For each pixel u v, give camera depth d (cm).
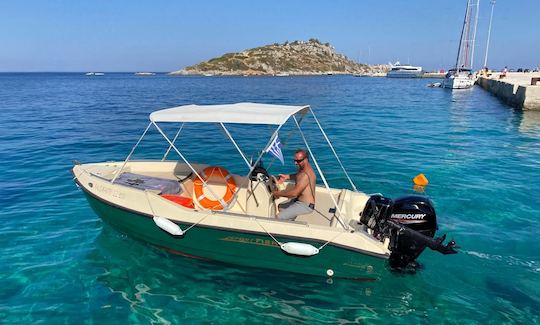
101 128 1806
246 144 1462
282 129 1839
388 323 472
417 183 957
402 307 498
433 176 1021
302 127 1900
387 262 544
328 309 498
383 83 8056
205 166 725
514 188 916
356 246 495
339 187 944
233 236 537
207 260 583
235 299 516
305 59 18462
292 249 509
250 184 584
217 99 3584
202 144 1455
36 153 1264
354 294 525
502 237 671
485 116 2298
